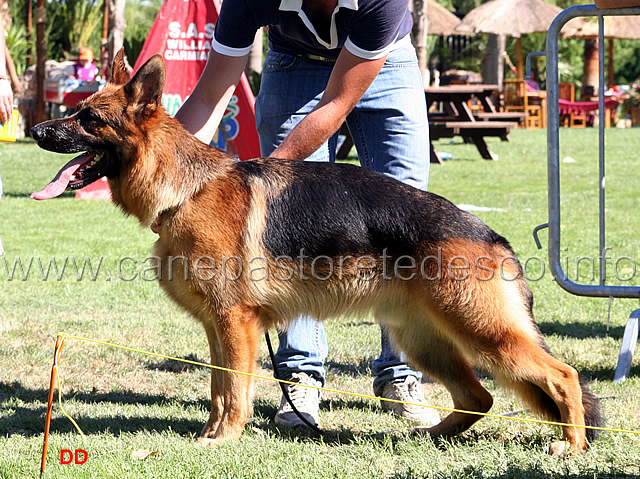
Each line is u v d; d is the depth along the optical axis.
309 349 5.30
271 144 5.69
